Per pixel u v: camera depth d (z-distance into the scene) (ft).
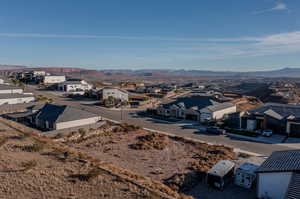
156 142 96.68
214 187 60.95
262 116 118.93
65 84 289.33
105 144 95.09
